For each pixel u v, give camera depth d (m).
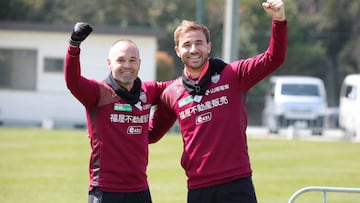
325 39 150.75
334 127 123.06
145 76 97.81
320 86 94.88
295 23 146.50
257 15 143.62
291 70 146.12
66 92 96.38
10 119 96.62
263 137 82.44
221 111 19.53
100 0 148.12
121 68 19.58
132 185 19.80
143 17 148.88
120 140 19.67
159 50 142.75
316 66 147.38
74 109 96.19
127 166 19.69
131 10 148.50
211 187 19.44
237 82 19.83
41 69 97.00
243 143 19.64
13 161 55.00
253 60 19.73
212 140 19.48
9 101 96.56
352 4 152.38
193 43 19.53
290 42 145.38
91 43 96.62
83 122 95.81
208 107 19.58
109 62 20.02
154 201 38.97
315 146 69.69
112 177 19.66
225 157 19.39
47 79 97.06
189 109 19.73
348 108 90.62
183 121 19.89
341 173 50.53
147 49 97.69
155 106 20.98
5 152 60.38
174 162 55.66
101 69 96.88
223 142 19.39
